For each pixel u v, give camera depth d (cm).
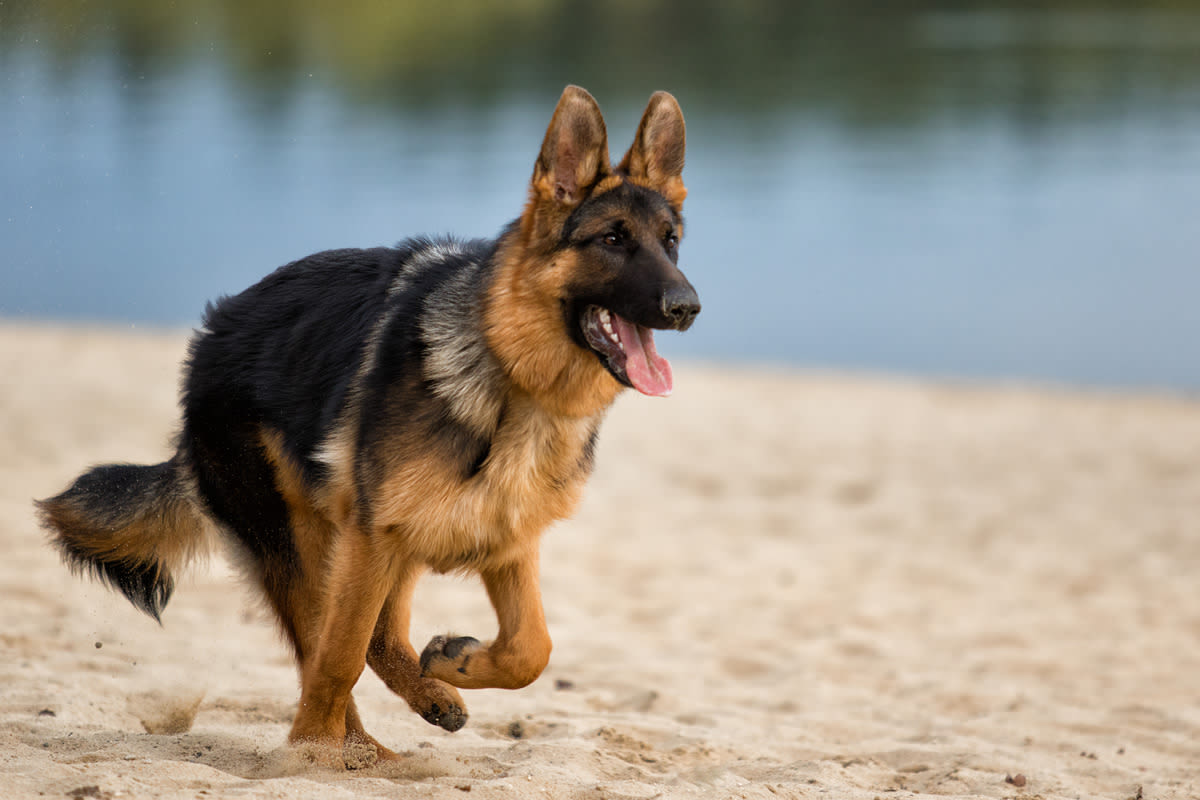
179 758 548
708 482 1645
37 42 958
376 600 546
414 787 491
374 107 4622
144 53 4838
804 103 5059
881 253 3219
